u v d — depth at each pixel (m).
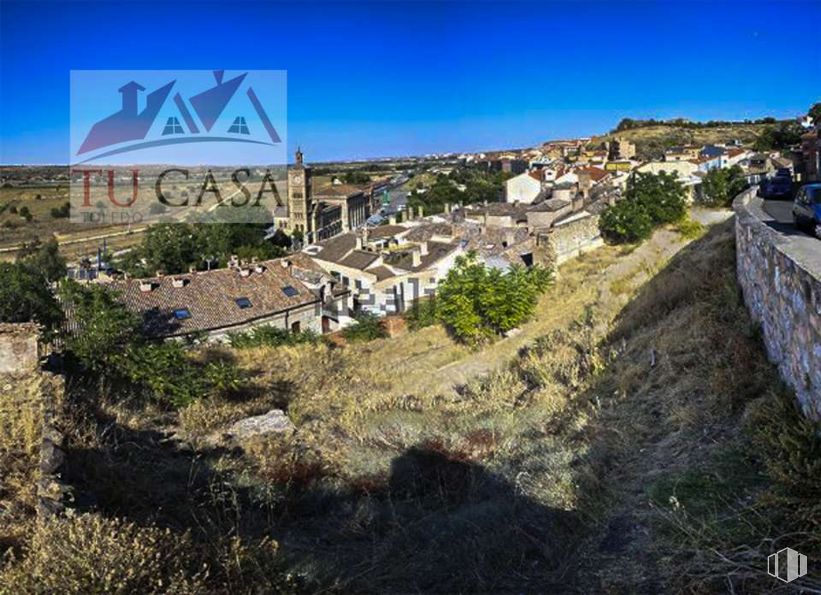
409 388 19.31
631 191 43.84
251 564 6.28
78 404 10.39
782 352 8.41
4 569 5.23
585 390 13.08
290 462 10.41
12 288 27.05
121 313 15.56
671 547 6.50
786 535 5.86
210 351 26.23
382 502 9.46
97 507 6.81
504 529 7.86
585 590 6.38
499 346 24.17
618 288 25.94
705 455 7.98
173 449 10.62
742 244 12.52
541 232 39.69
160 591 5.12
